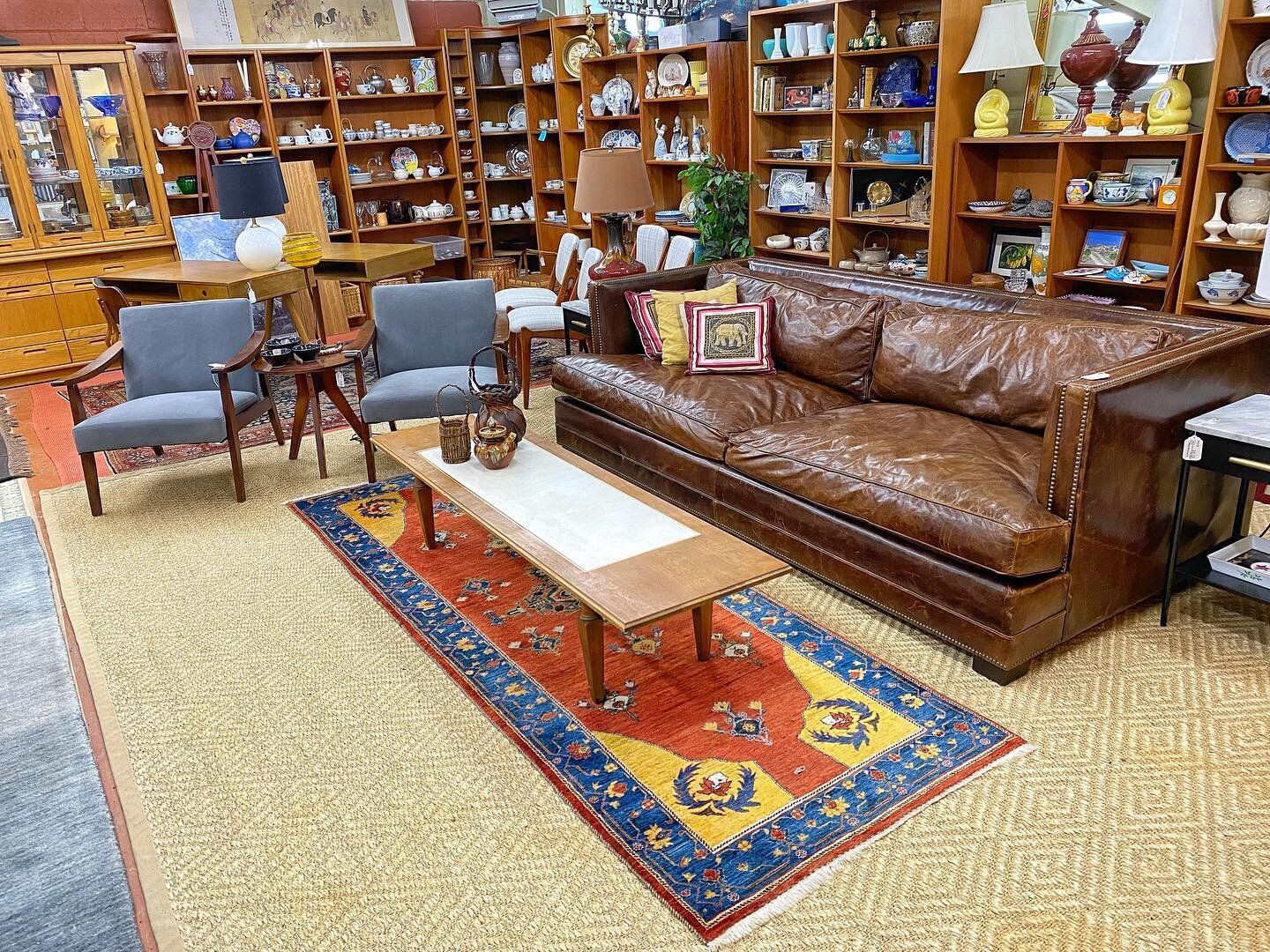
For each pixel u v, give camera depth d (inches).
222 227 238.1
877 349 137.8
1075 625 99.9
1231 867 73.4
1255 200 139.5
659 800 83.7
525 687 101.6
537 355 239.8
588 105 267.3
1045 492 95.1
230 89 264.5
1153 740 88.4
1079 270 163.3
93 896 75.5
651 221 257.3
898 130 188.4
